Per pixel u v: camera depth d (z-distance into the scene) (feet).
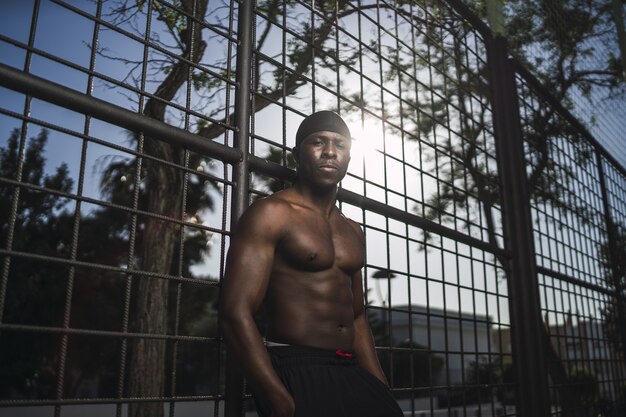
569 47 15.19
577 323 14.15
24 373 57.36
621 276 16.96
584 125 16.71
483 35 13.19
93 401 4.52
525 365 11.35
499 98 13.01
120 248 60.29
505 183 12.38
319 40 15.49
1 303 4.09
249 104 6.63
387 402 5.08
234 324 4.70
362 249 5.92
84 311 59.88
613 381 15.35
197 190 48.44
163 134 5.48
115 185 39.06
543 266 12.76
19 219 52.39
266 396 4.52
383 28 9.06
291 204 5.45
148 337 4.98
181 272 5.36
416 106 9.41
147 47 5.69
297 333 5.07
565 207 14.74
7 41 4.59
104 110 5.05
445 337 8.77
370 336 6.09
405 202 8.55
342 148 5.65
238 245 5.05
